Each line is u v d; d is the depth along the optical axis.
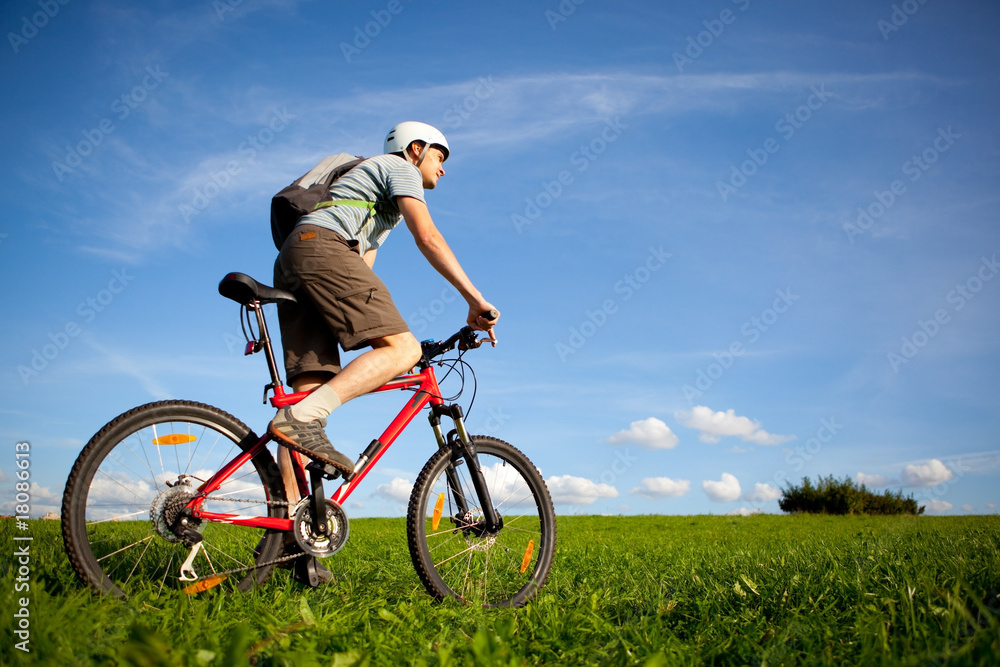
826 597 2.45
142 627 1.34
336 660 1.51
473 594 2.64
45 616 1.62
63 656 1.44
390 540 6.75
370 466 2.65
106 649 1.53
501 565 2.86
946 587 2.31
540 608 2.35
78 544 2.11
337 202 2.62
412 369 2.82
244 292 2.42
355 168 2.73
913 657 1.49
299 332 2.66
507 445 2.98
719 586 2.81
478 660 1.54
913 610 2.01
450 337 2.88
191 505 2.29
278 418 2.36
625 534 10.77
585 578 3.37
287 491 2.56
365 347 2.63
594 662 1.77
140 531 2.29
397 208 2.79
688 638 2.13
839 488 36.00
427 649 1.75
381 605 2.30
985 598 2.18
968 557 3.02
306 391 2.63
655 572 3.62
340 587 2.63
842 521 17.39
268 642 1.58
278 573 2.70
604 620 2.25
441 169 3.09
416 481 2.73
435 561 2.70
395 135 2.98
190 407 2.36
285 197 2.57
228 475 2.40
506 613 2.23
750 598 2.62
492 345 2.93
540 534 2.97
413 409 2.78
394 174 2.72
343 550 4.81
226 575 2.40
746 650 1.84
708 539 9.05
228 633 1.81
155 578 2.37
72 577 2.16
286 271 2.55
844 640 1.91
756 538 9.08
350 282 2.50
